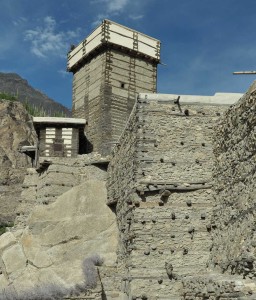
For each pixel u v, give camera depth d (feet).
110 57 108.27
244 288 36.68
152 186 56.13
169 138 58.34
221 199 52.54
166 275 52.95
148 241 54.34
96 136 104.94
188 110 59.57
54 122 94.73
